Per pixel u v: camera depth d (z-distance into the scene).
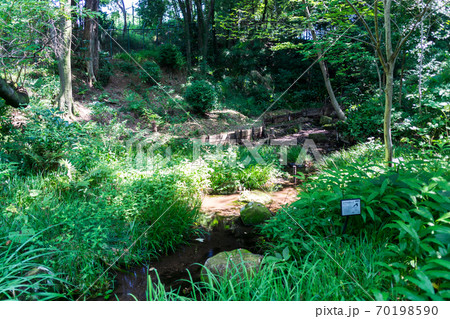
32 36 4.93
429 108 7.28
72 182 4.20
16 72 7.24
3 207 3.38
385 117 3.81
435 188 2.66
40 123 5.27
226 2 15.82
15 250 2.67
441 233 2.06
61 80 7.80
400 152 5.72
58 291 2.53
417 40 7.75
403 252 2.32
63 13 5.02
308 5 7.95
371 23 8.59
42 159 4.81
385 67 3.75
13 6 4.29
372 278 2.14
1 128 5.50
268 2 14.16
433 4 6.33
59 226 3.11
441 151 4.55
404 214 2.34
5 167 4.28
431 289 1.72
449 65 7.73
